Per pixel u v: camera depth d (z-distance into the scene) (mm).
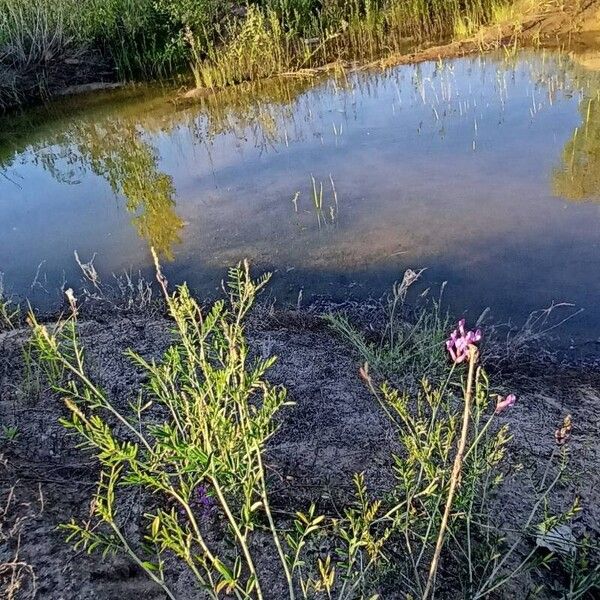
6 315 4188
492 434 2895
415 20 11016
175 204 6203
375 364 3396
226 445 1704
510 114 7082
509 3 10938
